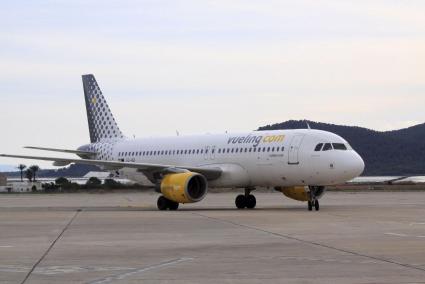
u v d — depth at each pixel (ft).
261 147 175.32
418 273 60.64
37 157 186.91
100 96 235.40
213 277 59.77
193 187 175.11
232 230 105.19
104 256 74.33
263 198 275.59
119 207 194.80
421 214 142.82
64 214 153.89
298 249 79.05
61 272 63.10
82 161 184.44
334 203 203.21
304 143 166.71
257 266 65.77
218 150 186.60
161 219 132.98
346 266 65.10
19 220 132.98
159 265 67.15
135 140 218.79
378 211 154.92
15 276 60.95
